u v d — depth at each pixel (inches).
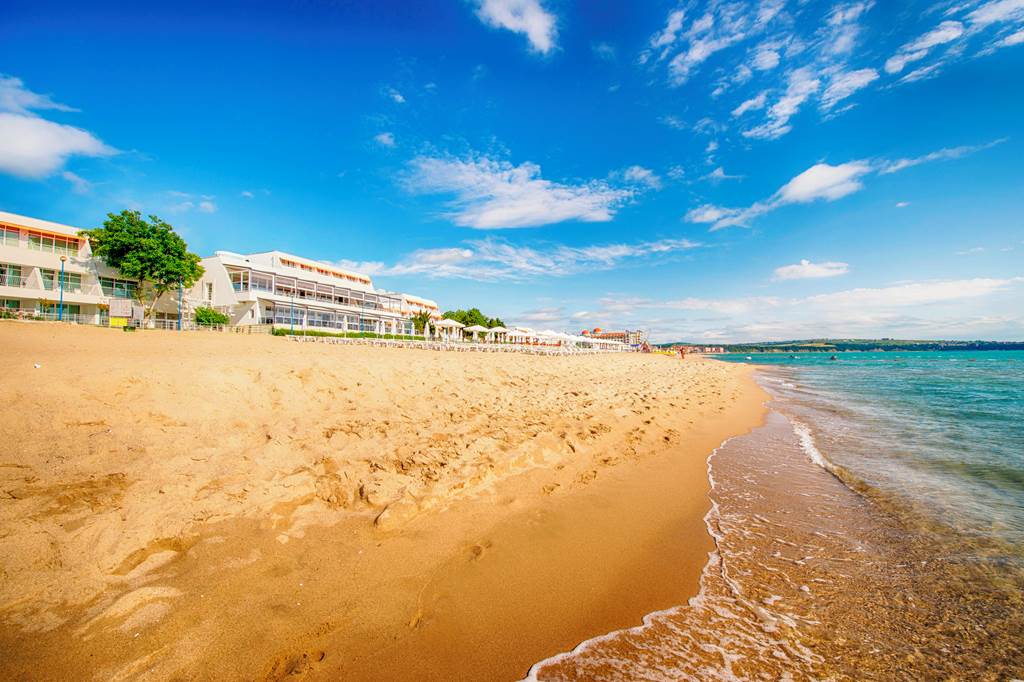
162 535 159.8
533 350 1801.2
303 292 1675.7
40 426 215.8
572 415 429.1
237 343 834.2
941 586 184.4
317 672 120.2
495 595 163.6
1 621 117.0
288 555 165.2
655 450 380.2
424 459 267.4
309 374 406.6
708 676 132.3
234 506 187.8
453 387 521.7
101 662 110.7
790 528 239.5
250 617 133.2
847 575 192.2
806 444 443.8
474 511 222.2
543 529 216.7
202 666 115.0
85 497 174.4
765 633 153.6
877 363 2684.5
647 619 158.6
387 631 138.3
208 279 1508.4
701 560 202.5
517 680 126.1
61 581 131.9
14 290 1128.8
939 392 911.7
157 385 288.8
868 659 142.3
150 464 209.8
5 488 169.2
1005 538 228.2
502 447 305.3
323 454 254.5
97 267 1290.6
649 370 1263.5
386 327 1998.0
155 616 127.1
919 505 274.1
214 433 261.6
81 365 299.3
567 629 150.5
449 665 129.3
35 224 1211.9
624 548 208.2
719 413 616.4
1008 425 536.7
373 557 172.4
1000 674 136.0
